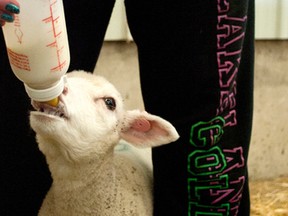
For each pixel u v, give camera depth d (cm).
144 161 155
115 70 230
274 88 255
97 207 127
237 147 135
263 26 242
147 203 140
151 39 129
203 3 121
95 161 122
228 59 126
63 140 112
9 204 148
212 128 129
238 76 133
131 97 235
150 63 132
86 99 116
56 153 118
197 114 128
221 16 122
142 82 136
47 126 107
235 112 133
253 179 260
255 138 257
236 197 138
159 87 132
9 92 137
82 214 126
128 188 135
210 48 124
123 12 221
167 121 126
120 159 142
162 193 139
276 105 258
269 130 258
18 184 147
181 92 128
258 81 252
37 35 89
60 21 92
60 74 95
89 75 126
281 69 254
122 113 127
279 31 245
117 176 133
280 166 264
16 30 89
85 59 148
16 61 92
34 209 151
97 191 126
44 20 89
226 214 139
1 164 144
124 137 128
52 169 122
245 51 132
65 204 125
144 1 126
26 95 138
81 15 140
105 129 120
